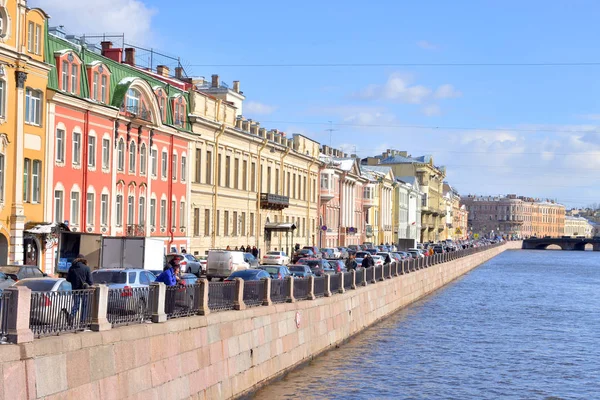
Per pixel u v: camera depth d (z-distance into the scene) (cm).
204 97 6262
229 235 6769
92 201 4684
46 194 4200
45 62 4131
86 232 4472
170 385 2014
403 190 14875
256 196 7388
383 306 4909
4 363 1459
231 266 4916
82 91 4578
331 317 3591
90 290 1775
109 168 4866
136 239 4088
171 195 5697
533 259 17038
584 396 2855
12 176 3916
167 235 5647
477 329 4572
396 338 4072
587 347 3991
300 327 3108
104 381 1736
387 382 2948
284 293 3042
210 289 2364
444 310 5603
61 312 1675
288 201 8075
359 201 11650
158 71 6400
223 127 6456
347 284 4062
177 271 2842
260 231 7531
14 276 2933
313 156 9206
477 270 11825
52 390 1571
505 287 8175
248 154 7181
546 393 2891
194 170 6122
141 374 1883
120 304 1883
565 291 7781
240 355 2473
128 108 5062
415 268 6594
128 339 1838
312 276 3409
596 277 10356
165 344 2005
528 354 3725
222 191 6606
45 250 4184
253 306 2709
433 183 19275
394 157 18388
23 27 3959
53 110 4253
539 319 5184
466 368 3319
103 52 5831
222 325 2352
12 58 3878
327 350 3519
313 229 9325
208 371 2238
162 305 2045
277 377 2822
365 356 3475
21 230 3953
